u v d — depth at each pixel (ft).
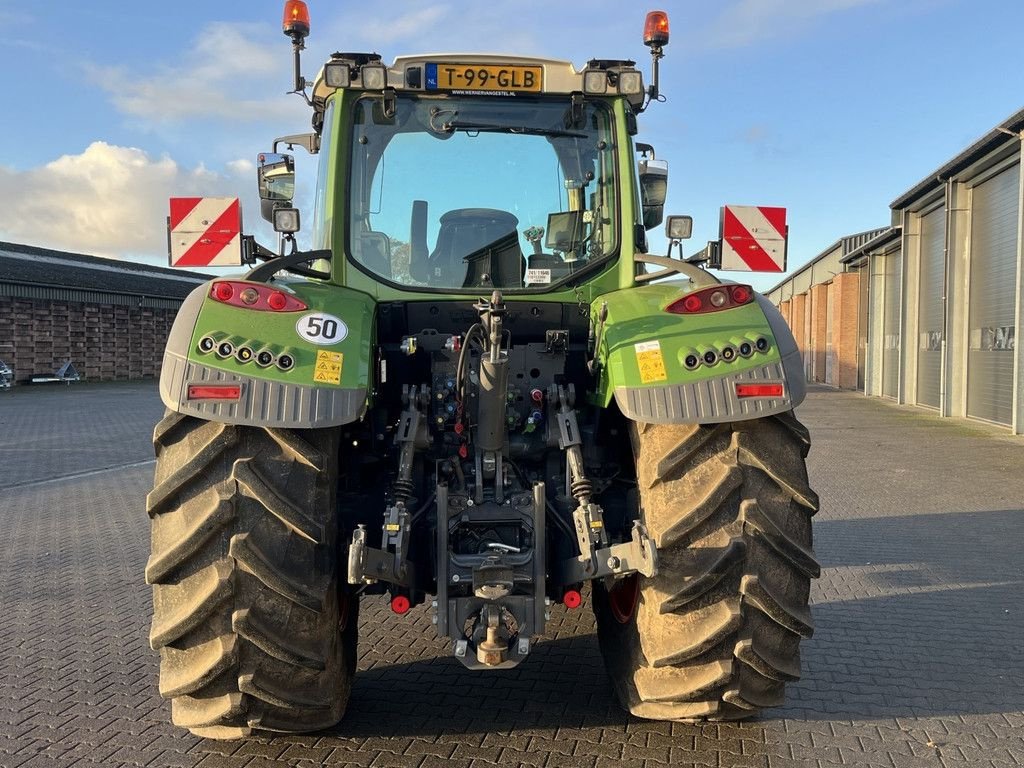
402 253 11.80
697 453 9.23
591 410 11.51
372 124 11.85
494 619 9.14
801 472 9.35
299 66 12.51
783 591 9.12
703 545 9.03
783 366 9.32
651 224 14.58
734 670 9.18
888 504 26.11
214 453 8.72
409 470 10.00
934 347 63.16
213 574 8.57
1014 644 13.80
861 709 11.32
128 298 100.68
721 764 9.74
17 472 32.35
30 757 9.96
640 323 9.77
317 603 8.73
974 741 10.39
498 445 10.30
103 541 21.35
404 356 11.52
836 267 97.25
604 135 12.16
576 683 12.18
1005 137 45.42
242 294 9.32
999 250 50.06
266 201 14.66
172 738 10.46
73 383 91.61
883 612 15.52
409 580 9.58
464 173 11.95
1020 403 45.32
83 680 12.35
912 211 66.95
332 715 9.75
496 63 11.77
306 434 9.11
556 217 12.05
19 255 101.96
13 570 18.58
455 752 10.03
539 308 11.89
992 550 20.16
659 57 12.64
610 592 11.30
